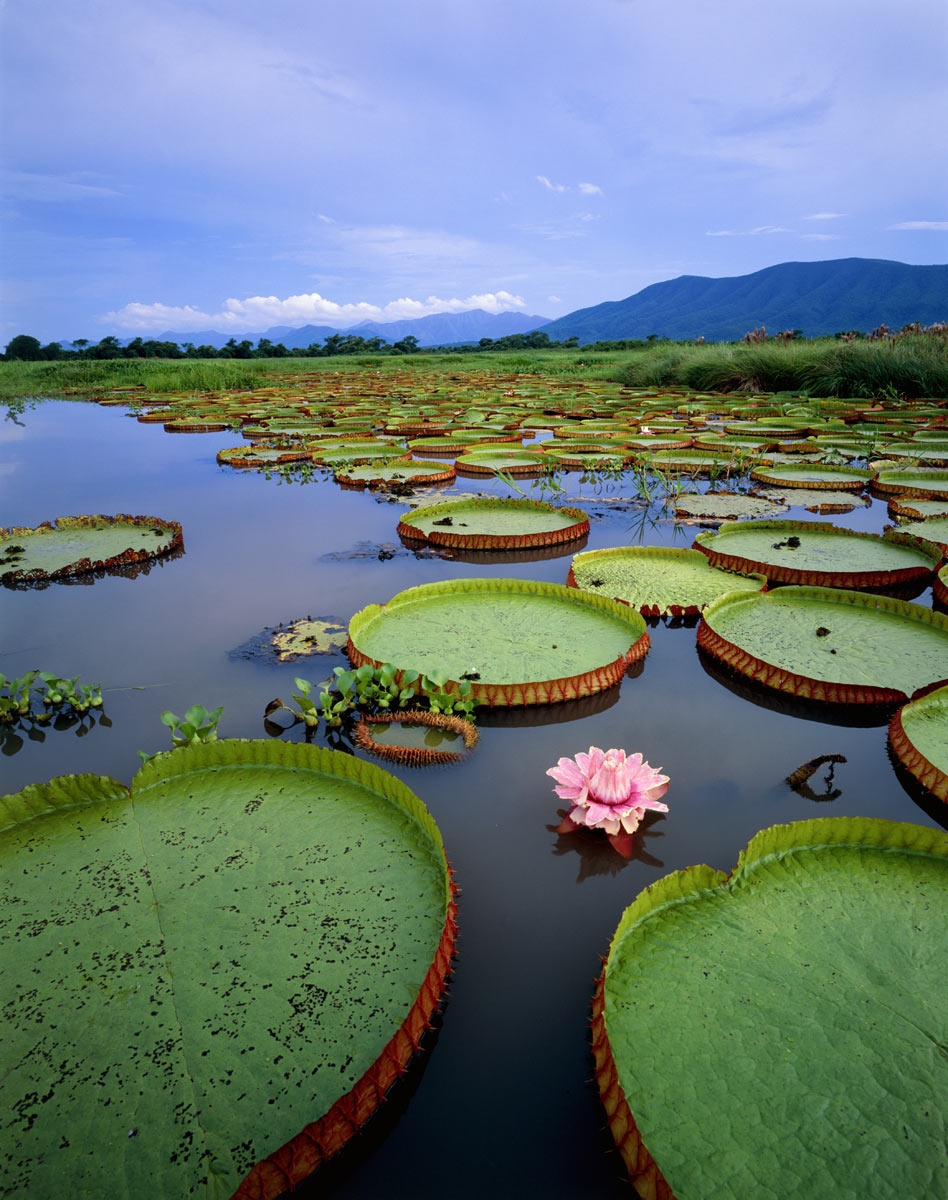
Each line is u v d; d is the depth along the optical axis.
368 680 2.50
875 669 2.67
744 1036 1.24
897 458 7.21
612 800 1.83
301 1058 1.21
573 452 7.89
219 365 24.72
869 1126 1.09
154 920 1.49
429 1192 1.09
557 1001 1.40
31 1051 1.22
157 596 3.70
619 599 3.43
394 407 12.21
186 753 1.99
